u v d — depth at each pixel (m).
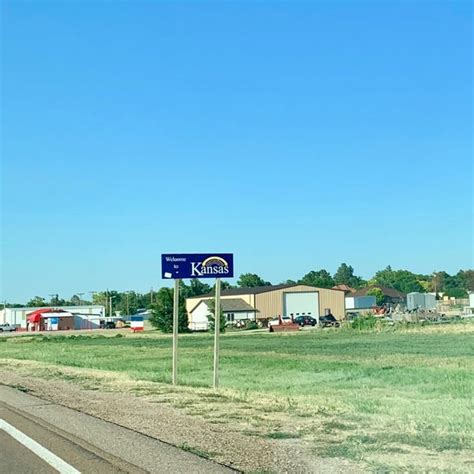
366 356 33.47
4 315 150.12
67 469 9.09
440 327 58.72
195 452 9.84
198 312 106.62
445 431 11.56
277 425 12.25
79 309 150.50
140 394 17.30
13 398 17.22
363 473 8.57
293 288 110.69
